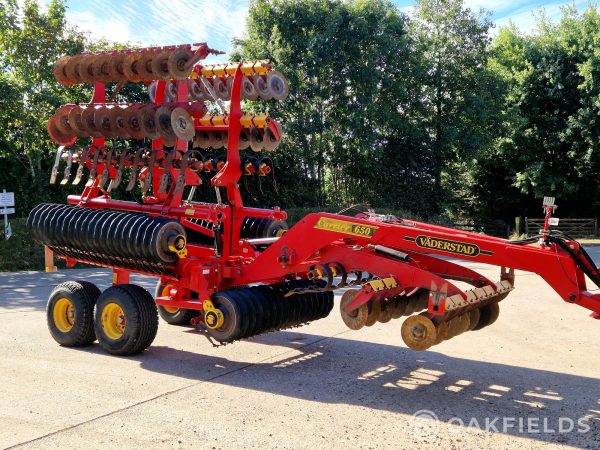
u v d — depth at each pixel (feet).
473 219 129.49
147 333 22.13
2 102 64.95
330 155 102.27
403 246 19.10
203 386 19.02
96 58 24.35
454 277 20.66
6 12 69.21
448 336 18.69
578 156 117.80
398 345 24.45
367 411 16.90
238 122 23.18
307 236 20.67
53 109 70.08
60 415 16.38
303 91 90.99
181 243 21.56
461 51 107.76
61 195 71.92
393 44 96.27
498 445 14.64
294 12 91.30
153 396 17.99
